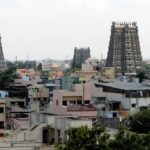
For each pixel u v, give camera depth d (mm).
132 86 125438
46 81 181875
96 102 115688
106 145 48719
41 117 83125
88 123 71938
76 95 107062
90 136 49094
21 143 69312
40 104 127500
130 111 112625
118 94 118438
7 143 68125
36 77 198625
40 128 75938
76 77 174500
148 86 126875
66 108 96500
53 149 63312
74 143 48969
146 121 92750
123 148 49281
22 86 155000
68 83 156375
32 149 63625
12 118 106125
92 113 96125
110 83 137750
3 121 105500
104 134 50719
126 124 96250
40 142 73812
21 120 99062
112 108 115312
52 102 109125
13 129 90500
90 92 110688
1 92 139375
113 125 93812
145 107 116500
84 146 48719
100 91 123562
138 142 49688
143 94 117938
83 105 99625
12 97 141500
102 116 101625
